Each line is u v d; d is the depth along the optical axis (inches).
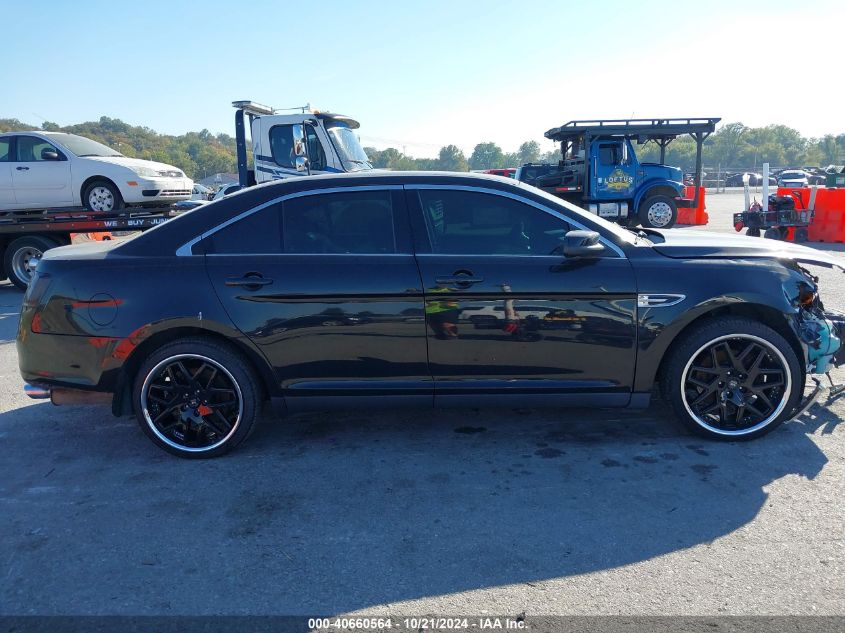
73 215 421.7
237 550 118.3
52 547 120.8
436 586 106.3
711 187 2169.0
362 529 124.2
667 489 136.2
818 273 386.6
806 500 129.9
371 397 155.6
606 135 684.7
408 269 150.1
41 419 189.3
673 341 155.1
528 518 126.4
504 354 151.6
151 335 152.3
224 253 154.4
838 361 167.0
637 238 159.8
